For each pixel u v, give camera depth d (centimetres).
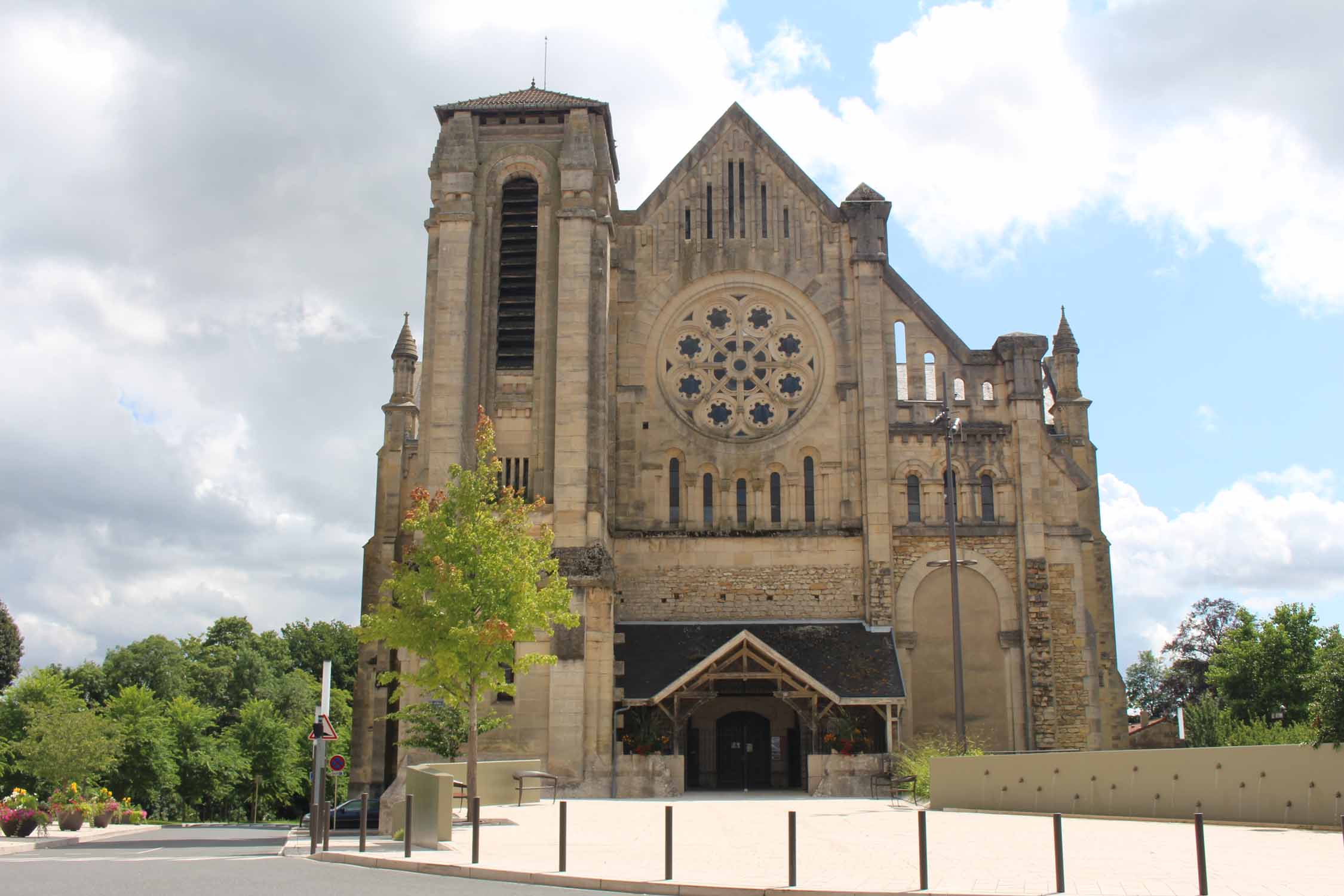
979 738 4612
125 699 7981
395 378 5309
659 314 5041
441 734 3841
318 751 3278
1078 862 1988
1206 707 6359
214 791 8344
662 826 2811
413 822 2506
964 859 2047
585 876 1847
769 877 1833
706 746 4709
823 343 5000
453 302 4562
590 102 4816
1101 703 4928
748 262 5069
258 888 1753
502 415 4525
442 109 4788
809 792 4153
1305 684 2858
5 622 7925
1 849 2802
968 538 4772
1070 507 4825
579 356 4472
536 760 3584
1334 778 2548
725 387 4988
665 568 4797
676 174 5159
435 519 3353
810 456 4922
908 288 5022
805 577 4775
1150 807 2886
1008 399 4891
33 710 6862
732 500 4878
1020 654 4666
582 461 4369
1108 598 5116
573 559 4272
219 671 10231
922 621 4706
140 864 2234
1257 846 2202
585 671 4206
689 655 4512
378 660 4847
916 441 4859
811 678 4256
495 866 1989
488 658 3198
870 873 1873
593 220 4616
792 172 5147
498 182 4744
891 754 4219
